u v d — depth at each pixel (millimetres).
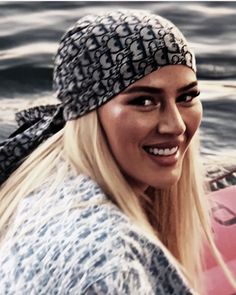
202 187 1998
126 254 1398
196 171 1958
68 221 1477
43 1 9594
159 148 1622
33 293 1432
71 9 9344
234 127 5887
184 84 1612
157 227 2006
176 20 8922
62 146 1720
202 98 6449
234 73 7113
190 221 2010
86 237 1416
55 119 1823
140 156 1617
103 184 1614
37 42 8242
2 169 1869
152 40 1592
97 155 1604
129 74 1571
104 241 1401
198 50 7832
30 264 1462
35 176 1685
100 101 1595
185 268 2014
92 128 1611
